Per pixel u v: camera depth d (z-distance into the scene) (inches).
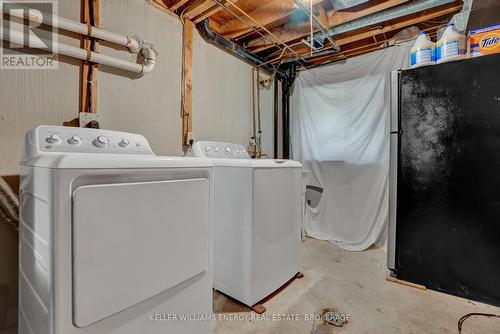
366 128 105.8
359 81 108.6
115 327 32.3
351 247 103.3
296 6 78.2
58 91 52.8
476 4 69.5
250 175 60.4
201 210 44.7
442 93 67.3
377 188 102.3
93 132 48.9
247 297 61.0
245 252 61.2
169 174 39.8
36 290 32.7
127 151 52.0
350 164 109.2
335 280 75.1
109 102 61.8
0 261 45.6
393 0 74.9
